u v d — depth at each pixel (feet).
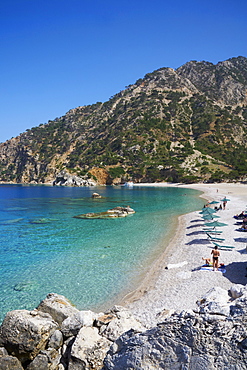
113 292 57.36
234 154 648.79
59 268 71.67
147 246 92.22
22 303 52.60
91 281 63.21
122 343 24.80
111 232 115.24
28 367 32.58
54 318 38.70
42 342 33.17
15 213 176.96
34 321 34.01
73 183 582.35
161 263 74.59
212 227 114.52
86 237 106.83
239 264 68.08
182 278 62.13
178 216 153.17
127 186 542.16
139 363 22.24
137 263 75.15
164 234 109.50
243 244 87.30
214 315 21.47
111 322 33.06
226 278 59.67
